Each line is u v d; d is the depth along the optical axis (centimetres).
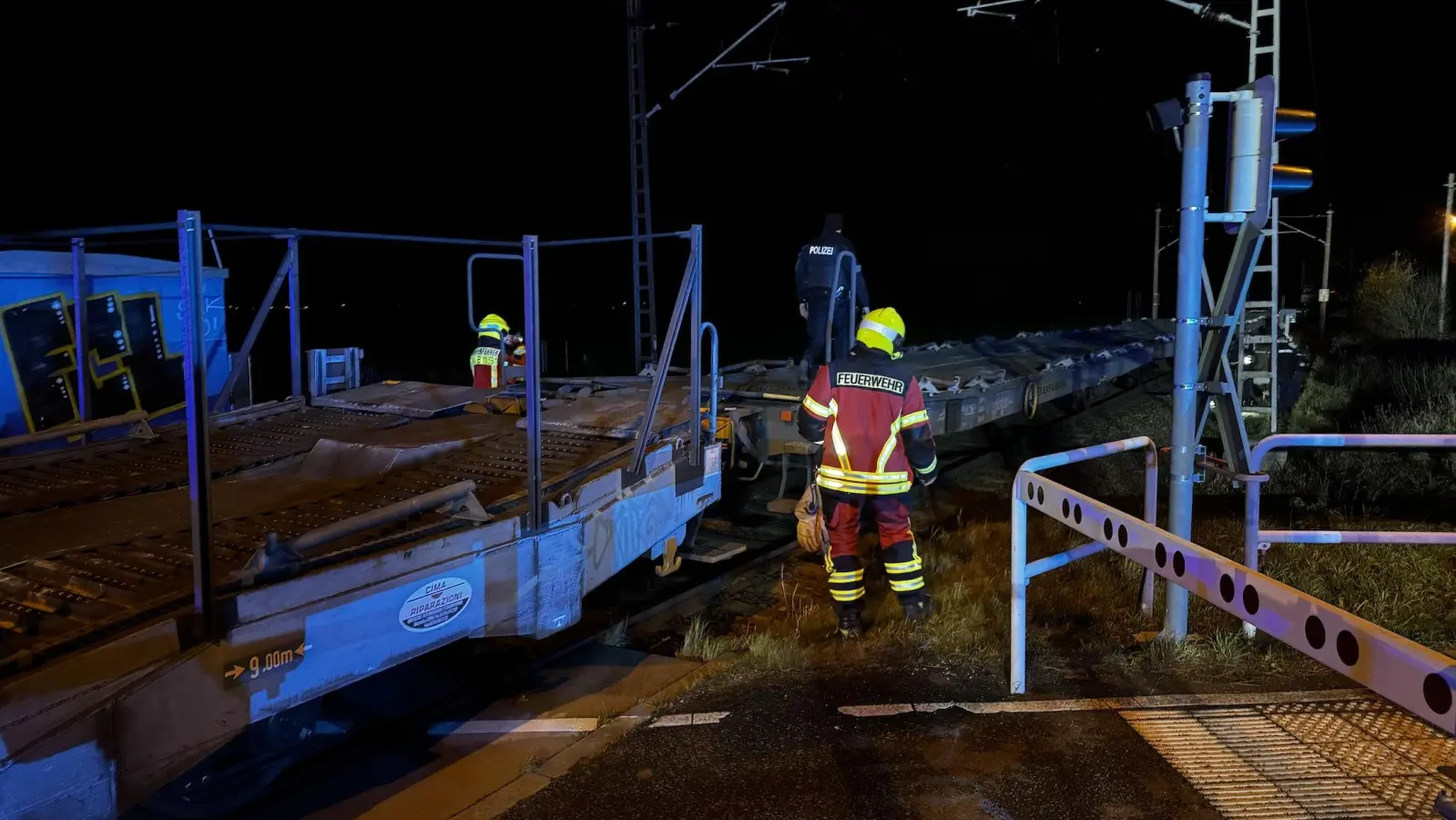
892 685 478
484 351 991
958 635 535
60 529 423
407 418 656
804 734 428
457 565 400
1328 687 462
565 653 539
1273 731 419
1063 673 487
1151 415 1499
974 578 657
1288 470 980
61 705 277
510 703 475
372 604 363
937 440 1327
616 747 421
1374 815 353
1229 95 498
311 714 374
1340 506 847
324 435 609
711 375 628
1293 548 685
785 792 380
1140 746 408
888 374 557
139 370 742
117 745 289
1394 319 2703
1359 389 1609
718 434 755
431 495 396
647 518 547
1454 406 1238
